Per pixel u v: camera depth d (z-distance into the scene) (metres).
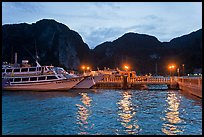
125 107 32.22
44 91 57.16
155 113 27.22
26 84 56.75
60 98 43.06
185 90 56.75
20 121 22.75
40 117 24.78
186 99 41.19
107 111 28.75
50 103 35.97
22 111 28.41
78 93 53.41
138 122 22.31
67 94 50.78
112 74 78.81
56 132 18.83
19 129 19.73
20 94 50.03
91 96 47.00
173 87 65.75
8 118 24.14
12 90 57.00
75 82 58.66
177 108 30.98
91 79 64.94
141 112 28.00
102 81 68.62
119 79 72.00
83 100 40.19
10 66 61.78
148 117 24.77
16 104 34.59
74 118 24.34
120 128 20.06
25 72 57.19
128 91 59.66
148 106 33.09
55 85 57.34
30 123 21.91
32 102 37.03
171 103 36.16
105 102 37.62
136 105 34.22
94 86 68.56
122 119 23.81
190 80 51.34
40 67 57.50
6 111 28.36
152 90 62.53
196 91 43.91
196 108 30.86
